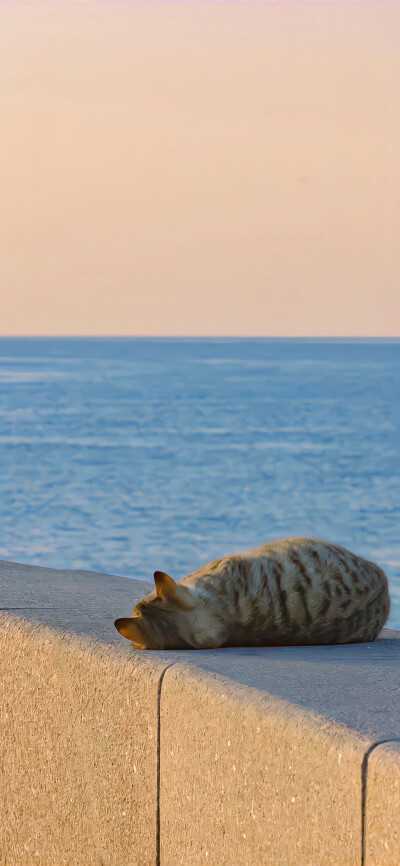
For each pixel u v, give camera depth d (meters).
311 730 4.89
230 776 5.36
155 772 5.96
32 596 8.84
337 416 141.00
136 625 7.04
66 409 148.00
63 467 93.62
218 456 101.12
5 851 7.33
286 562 8.59
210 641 7.72
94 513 70.56
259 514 71.94
